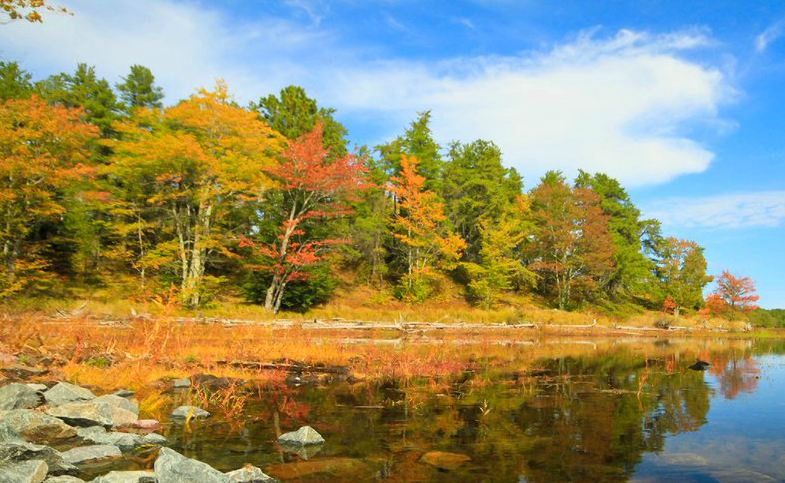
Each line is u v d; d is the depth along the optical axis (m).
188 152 23.77
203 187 25.67
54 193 23.19
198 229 26.19
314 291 29.88
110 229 28.64
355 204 35.31
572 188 43.19
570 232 41.19
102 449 4.89
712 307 52.03
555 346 22.20
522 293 44.34
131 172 25.38
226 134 26.45
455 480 4.47
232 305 27.48
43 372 8.84
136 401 7.26
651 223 53.19
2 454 4.02
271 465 4.78
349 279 37.53
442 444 5.73
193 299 25.16
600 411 7.80
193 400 7.88
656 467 4.95
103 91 34.19
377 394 9.12
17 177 21.11
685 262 48.06
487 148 43.78
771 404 8.52
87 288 26.45
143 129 26.55
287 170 26.69
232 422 6.58
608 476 4.66
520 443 5.81
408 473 4.64
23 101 21.19
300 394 8.94
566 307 41.66
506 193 44.03
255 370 11.23
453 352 17.70
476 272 36.81
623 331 34.81
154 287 26.11
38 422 5.17
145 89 37.03
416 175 35.69
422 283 35.38
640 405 8.34
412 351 17.03
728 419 7.26
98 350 11.09
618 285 50.22
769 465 5.07
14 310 18.41
